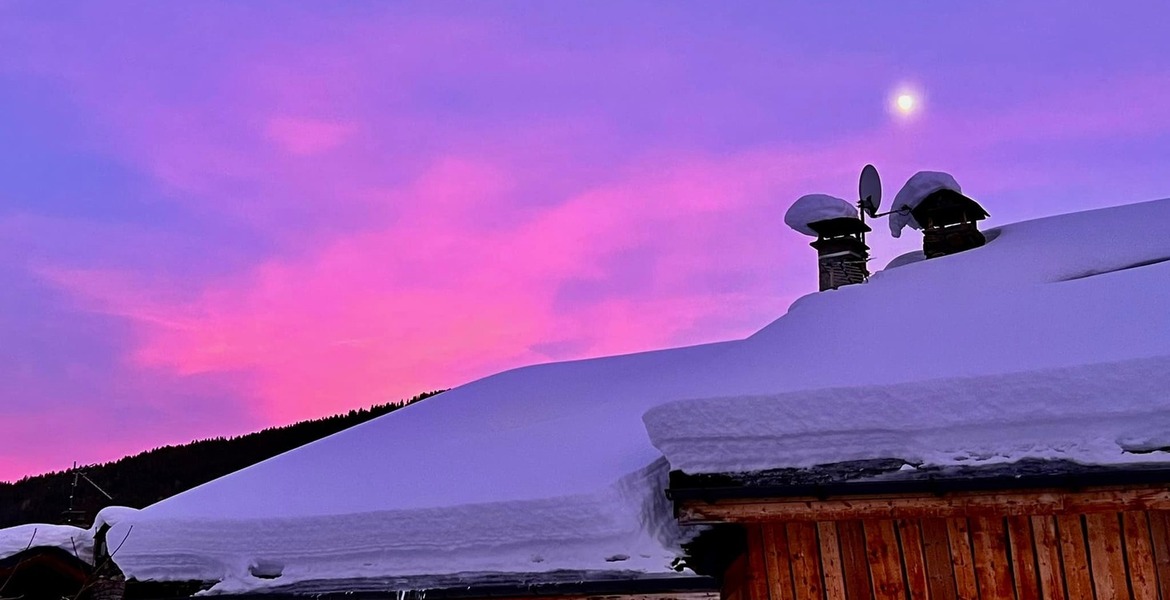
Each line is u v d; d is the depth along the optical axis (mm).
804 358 5199
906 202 8773
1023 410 3865
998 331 4793
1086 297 5156
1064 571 4090
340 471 6754
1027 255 6969
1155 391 3684
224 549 5727
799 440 4246
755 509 4305
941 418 4000
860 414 4137
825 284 9281
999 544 4207
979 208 8500
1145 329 4242
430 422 8203
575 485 4914
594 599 4773
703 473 4395
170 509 6465
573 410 7383
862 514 4141
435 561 5098
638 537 4676
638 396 7230
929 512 4043
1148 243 6590
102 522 7816
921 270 7281
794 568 4559
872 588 4398
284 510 5770
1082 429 3795
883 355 4824
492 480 5477
